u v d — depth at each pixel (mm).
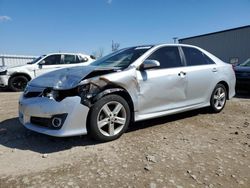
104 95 3910
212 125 5059
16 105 7363
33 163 3342
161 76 4641
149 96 4488
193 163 3342
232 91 6363
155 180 2914
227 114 5965
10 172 3105
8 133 4504
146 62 4328
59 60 12523
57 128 3703
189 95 5203
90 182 2865
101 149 3773
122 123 4176
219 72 5883
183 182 2879
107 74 4027
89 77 3914
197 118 5555
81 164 3299
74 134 3717
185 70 5086
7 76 11711
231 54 23781
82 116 3748
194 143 4051
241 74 8789
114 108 4078
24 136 4344
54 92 3805
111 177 2973
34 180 2914
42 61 12258
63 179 2930
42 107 3746
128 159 3439
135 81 4273
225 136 4402
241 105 7117
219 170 3162
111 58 5016
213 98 5824
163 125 5004
